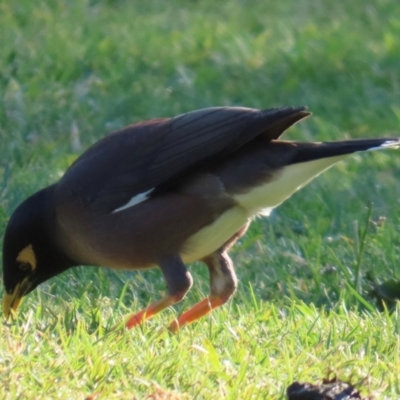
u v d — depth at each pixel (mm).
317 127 17641
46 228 10344
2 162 15148
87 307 10344
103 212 9898
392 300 11031
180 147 9828
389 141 9820
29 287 10633
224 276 10352
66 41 20266
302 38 21875
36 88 17953
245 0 25484
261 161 9773
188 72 19797
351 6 24938
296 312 10312
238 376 8086
